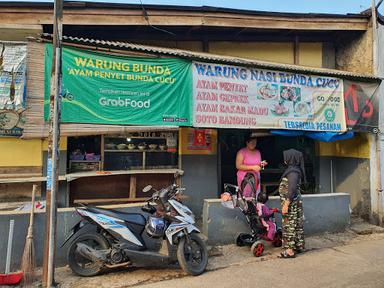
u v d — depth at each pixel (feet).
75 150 22.54
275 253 18.48
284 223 18.17
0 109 18.61
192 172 24.52
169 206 15.99
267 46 26.58
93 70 17.03
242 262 17.13
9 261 15.23
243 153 21.75
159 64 18.40
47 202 14.28
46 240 14.25
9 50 18.12
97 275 15.31
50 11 18.48
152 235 15.53
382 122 25.07
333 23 24.77
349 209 23.15
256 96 20.71
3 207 19.17
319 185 28.12
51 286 13.78
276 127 21.21
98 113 17.07
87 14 19.36
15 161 20.52
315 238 21.40
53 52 14.25
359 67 26.09
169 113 18.53
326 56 28.19
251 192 20.08
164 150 24.44
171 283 14.57
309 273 15.74
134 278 15.06
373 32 24.99
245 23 22.82
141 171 22.91
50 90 14.96
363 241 21.04
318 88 22.65
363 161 25.63
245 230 19.92
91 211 15.34
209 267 16.46
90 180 22.39
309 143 28.94
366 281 14.87
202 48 24.94
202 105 19.26
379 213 24.38
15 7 18.01
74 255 15.12
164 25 21.03
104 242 15.35
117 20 19.93
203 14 21.67
